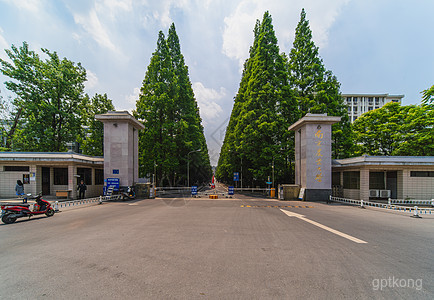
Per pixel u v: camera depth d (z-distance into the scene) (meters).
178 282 3.07
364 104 71.81
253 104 21.27
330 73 21.27
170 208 10.98
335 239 5.40
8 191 14.75
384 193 15.29
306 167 15.12
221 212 9.70
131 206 11.74
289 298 2.67
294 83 21.67
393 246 4.89
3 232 6.02
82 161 15.47
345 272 3.48
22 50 20.44
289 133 20.00
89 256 4.13
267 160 20.39
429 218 8.56
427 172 14.55
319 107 19.09
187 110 25.19
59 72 20.89
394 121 21.81
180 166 24.94
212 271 3.45
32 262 3.84
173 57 24.72
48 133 20.03
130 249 4.54
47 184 16.30
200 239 5.30
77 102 23.14
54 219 7.94
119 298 2.65
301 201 14.80
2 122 22.59
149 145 20.72
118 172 15.46
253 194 22.22
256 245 4.85
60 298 2.66
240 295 2.73
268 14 21.92
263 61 21.30
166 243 4.96
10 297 2.68
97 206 11.74
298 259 4.02
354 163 15.27
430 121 18.31
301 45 21.67
